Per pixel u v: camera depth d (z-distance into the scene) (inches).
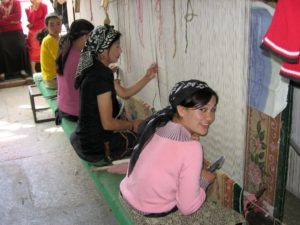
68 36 107.7
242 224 61.7
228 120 66.1
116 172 81.0
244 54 57.5
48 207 101.4
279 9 37.3
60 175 117.3
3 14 222.2
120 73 119.6
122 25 108.0
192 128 56.2
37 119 166.9
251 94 59.2
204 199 57.1
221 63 63.3
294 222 72.4
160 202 58.1
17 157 131.6
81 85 84.3
